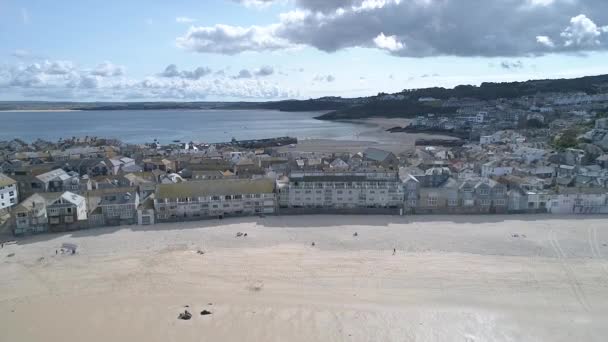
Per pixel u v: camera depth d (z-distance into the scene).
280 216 117.69
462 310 69.56
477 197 119.44
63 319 66.69
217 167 170.12
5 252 93.06
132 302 71.62
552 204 119.69
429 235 102.06
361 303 71.38
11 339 61.66
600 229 105.94
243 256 89.50
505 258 88.75
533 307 70.50
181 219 113.94
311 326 64.81
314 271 82.56
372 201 120.38
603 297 73.38
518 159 176.50
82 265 86.00
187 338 61.88
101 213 109.50
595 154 174.12
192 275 81.12
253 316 67.44
